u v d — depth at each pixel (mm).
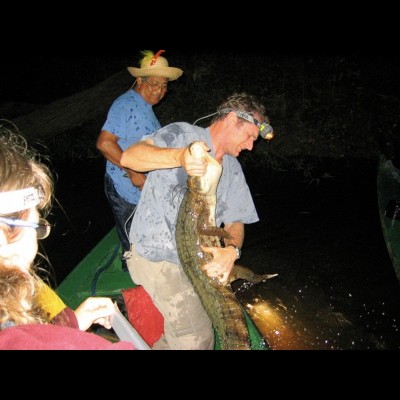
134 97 3607
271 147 8711
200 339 2734
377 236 5527
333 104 9102
